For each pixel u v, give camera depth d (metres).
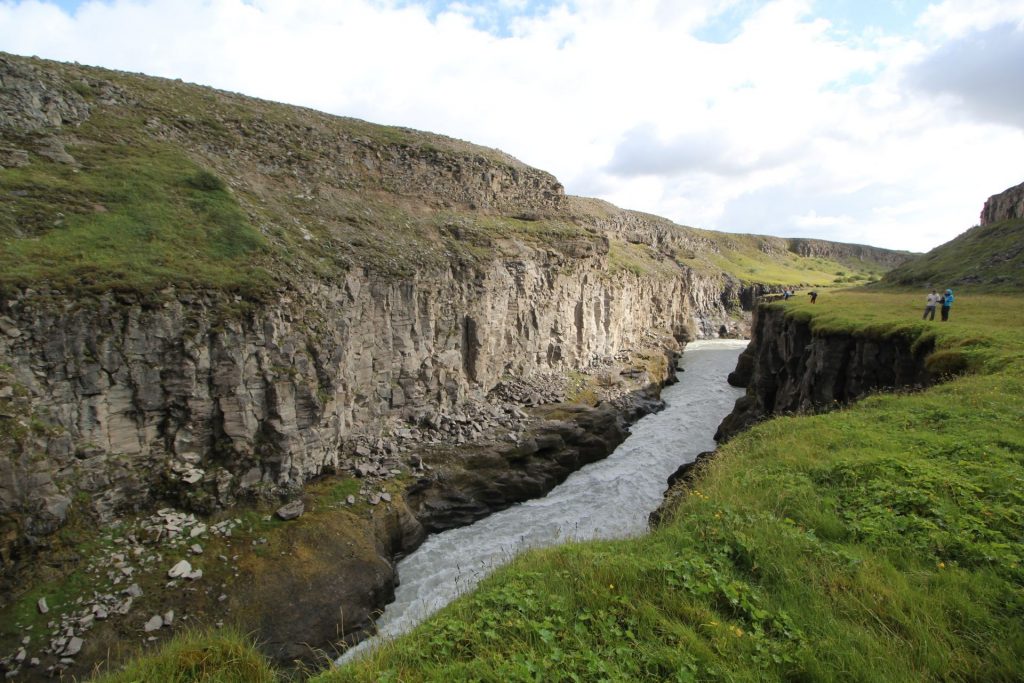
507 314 40.44
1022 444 10.17
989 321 25.16
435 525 24.45
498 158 59.97
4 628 13.90
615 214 106.25
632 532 10.78
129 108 30.36
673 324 87.56
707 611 6.25
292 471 21.20
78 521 16.41
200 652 7.80
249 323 20.55
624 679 5.30
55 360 16.73
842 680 5.09
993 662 5.10
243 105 39.53
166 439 18.91
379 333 27.94
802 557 7.21
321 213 32.34
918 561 7.02
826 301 44.75
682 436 38.69
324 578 18.23
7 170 21.09
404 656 6.22
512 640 6.15
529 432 31.38
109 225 20.92
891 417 13.70
